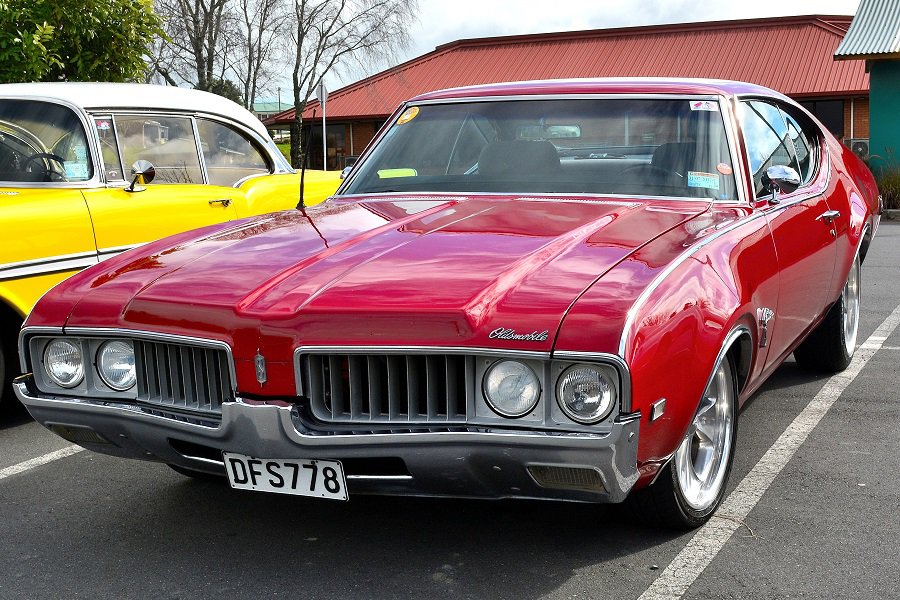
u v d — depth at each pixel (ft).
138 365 10.22
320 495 9.57
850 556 10.43
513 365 8.83
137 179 18.75
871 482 12.72
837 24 110.32
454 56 126.82
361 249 10.73
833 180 16.90
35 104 18.67
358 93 124.26
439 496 9.55
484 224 11.39
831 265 15.74
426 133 14.60
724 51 108.27
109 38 29.09
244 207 21.52
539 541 10.91
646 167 13.05
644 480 9.47
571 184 13.08
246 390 9.55
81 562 10.67
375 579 10.06
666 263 9.93
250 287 10.01
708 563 10.28
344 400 9.41
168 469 13.87
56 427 10.84
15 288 16.53
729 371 11.46
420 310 9.06
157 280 10.61
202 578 10.20
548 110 14.02
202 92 22.00
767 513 11.66
